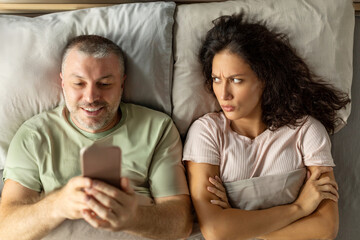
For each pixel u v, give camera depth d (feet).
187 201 4.40
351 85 5.33
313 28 4.87
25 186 4.37
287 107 4.57
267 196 4.37
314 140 4.51
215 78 4.41
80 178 3.19
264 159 4.50
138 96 4.86
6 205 4.24
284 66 4.50
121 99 4.88
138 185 4.59
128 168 4.57
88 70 4.29
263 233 4.17
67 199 3.45
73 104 4.40
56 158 4.54
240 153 4.48
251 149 4.52
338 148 5.27
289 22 4.86
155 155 4.62
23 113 4.80
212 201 4.24
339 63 4.94
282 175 4.38
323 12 4.89
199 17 4.88
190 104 4.86
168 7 4.89
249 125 4.61
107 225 3.48
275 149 4.49
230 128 4.65
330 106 4.87
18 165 4.44
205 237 4.19
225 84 4.31
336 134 5.30
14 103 4.74
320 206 4.33
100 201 3.28
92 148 3.04
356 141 5.31
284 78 4.52
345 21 4.96
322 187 4.33
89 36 4.49
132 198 3.40
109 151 3.07
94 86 4.33
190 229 4.33
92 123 4.46
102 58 4.32
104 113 4.45
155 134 4.66
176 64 4.90
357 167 5.24
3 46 4.72
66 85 4.40
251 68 4.26
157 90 4.85
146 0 5.35
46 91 4.75
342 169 5.23
